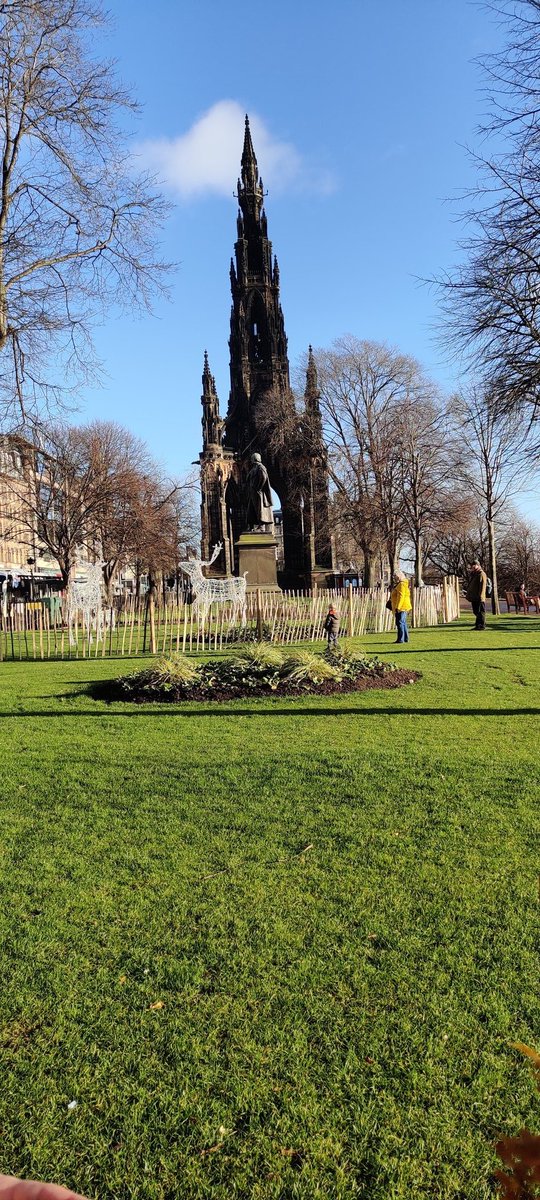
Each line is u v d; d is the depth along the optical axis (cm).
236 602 2369
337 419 4522
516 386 1778
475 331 1794
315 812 584
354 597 2439
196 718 1003
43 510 4162
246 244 8362
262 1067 291
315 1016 321
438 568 7356
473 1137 254
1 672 1680
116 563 5031
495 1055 293
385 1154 248
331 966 359
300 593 2911
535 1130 254
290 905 423
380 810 582
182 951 377
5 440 1938
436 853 492
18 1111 272
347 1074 286
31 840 541
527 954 364
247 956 370
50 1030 318
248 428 7956
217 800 621
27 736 911
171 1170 245
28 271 1681
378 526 4331
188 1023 320
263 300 8338
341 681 1218
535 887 436
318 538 5981
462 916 405
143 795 643
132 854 508
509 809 573
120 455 4825
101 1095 279
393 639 2138
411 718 950
